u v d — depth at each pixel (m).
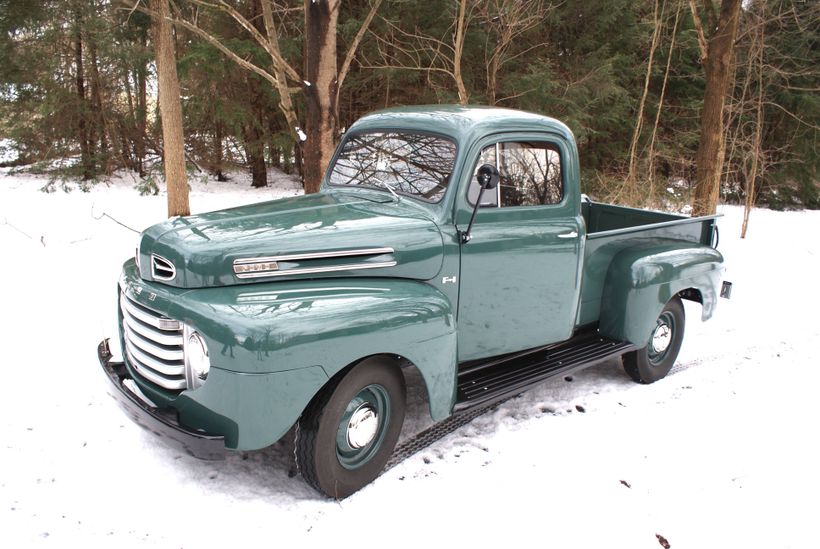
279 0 15.27
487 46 14.22
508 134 3.97
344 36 14.73
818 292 8.71
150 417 3.02
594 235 4.57
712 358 5.78
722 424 4.32
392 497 3.25
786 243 13.41
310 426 3.05
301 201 3.94
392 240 3.44
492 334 4.05
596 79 15.57
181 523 2.93
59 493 3.09
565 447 3.89
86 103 16.75
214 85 16.25
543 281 4.21
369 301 3.15
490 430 4.10
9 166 18.36
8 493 3.05
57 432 3.67
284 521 2.99
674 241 5.32
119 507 3.01
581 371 5.36
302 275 3.18
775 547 2.99
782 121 20.30
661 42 17.92
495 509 3.18
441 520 3.07
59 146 17.25
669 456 3.83
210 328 2.82
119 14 14.31
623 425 4.25
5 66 15.59
